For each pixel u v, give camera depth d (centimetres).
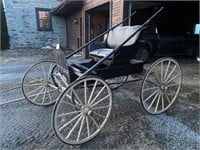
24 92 349
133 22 803
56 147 235
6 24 1195
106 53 315
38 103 349
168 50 800
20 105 356
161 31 776
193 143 240
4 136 256
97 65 258
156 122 292
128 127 278
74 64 333
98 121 295
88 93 374
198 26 844
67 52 1131
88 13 941
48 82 356
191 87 450
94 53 341
